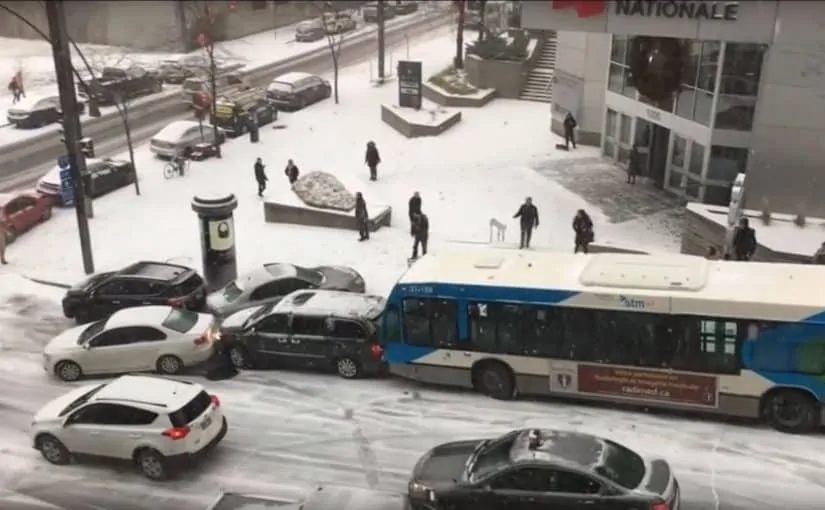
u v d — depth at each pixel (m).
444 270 18.59
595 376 17.41
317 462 16.34
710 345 16.48
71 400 17.27
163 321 20.05
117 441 15.99
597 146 36.47
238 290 22.48
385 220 28.19
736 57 26.16
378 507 14.73
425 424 17.47
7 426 18.09
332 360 19.58
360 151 36.94
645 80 29.28
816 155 23.20
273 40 60.19
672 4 22.66
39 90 45.06
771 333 16.06
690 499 14.55
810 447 15.98
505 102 44.56
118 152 37.41
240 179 33.66
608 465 13.17
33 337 22.25
